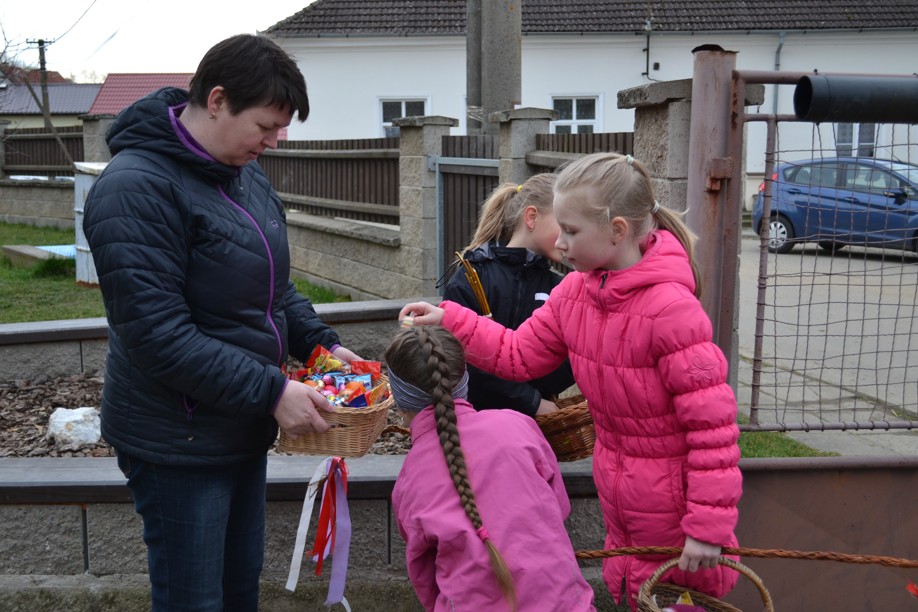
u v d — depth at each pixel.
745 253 13.37
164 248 2.10
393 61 20.88
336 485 2.63
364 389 2.43
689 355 2.21
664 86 3.24
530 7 21.19
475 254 2.85
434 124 7.43
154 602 2.37
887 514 3.05
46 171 16.36
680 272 2.28
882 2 21.23
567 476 3.23
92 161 13.93
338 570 2.62
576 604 2.08
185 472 2.28
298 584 3.27
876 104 2.59
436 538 2.09
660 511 2.37
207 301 2.21
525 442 2.19
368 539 3.27
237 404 2.16
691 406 2.21
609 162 2.28
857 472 3.03
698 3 21.22
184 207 2.14
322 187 10.01
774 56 20.86
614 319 2.32
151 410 2.22
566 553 2.11
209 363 2.12
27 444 4.12
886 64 21.03
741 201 2.90
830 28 20.52
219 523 2.34
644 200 2.29
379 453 3.97
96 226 2.08
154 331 2.07
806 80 2.60
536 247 2.84
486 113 7.20
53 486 3.20
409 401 2.25
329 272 9.54
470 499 2.08
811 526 3.05
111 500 3.22
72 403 4.66
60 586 3.23
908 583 3.07
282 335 2.42
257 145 2.18
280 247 2.38
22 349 4.96
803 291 9.99
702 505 2.21
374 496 3.23
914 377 6.52
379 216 8.79
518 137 5.58
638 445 2.37
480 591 2.04
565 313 2.50
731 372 3.64
